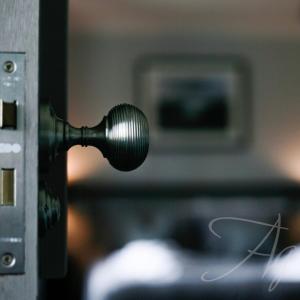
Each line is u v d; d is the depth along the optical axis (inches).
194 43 127.8
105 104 126.6
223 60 127.8
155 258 106.7
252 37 128.3
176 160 126.1
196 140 126.9
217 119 127.3
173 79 127.4
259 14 119.0
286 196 122.0
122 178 120.6
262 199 121.7
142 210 117.6
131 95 127.1
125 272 104.4
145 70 127.3
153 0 112.2
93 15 119.5
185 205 120.0
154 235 115.6
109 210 115.7
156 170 125.3
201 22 123.4
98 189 116.3
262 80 128.5
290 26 125.0
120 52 127.0
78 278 105.2
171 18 121.1
